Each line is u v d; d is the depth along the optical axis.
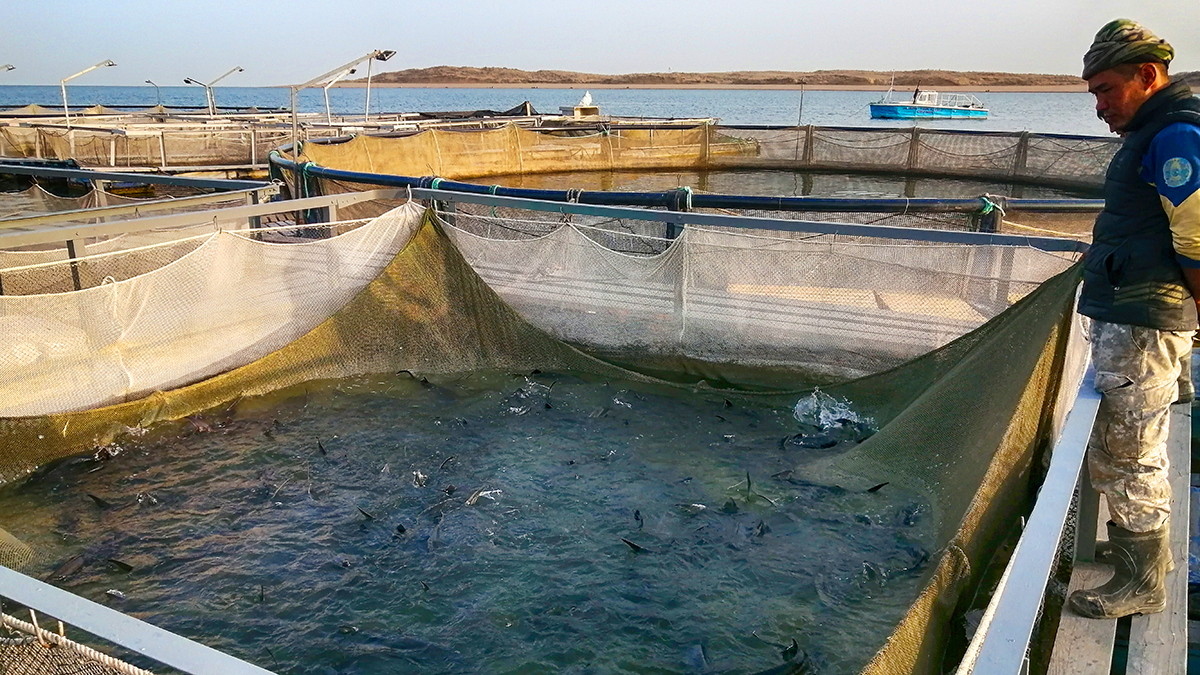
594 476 6.82
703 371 8.57
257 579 5.44
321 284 8.54
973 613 4.61
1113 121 3.50
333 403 8.20
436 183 9.73
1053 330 5.59
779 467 6.94
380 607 5.18
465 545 5.86
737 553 5.74
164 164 21.25
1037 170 21.59
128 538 5.91
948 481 6.04
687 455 7.17
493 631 4.96
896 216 8.54
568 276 8.86
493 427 7.71
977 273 7.37
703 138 26.70
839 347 8.00
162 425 7.55
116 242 9.14
